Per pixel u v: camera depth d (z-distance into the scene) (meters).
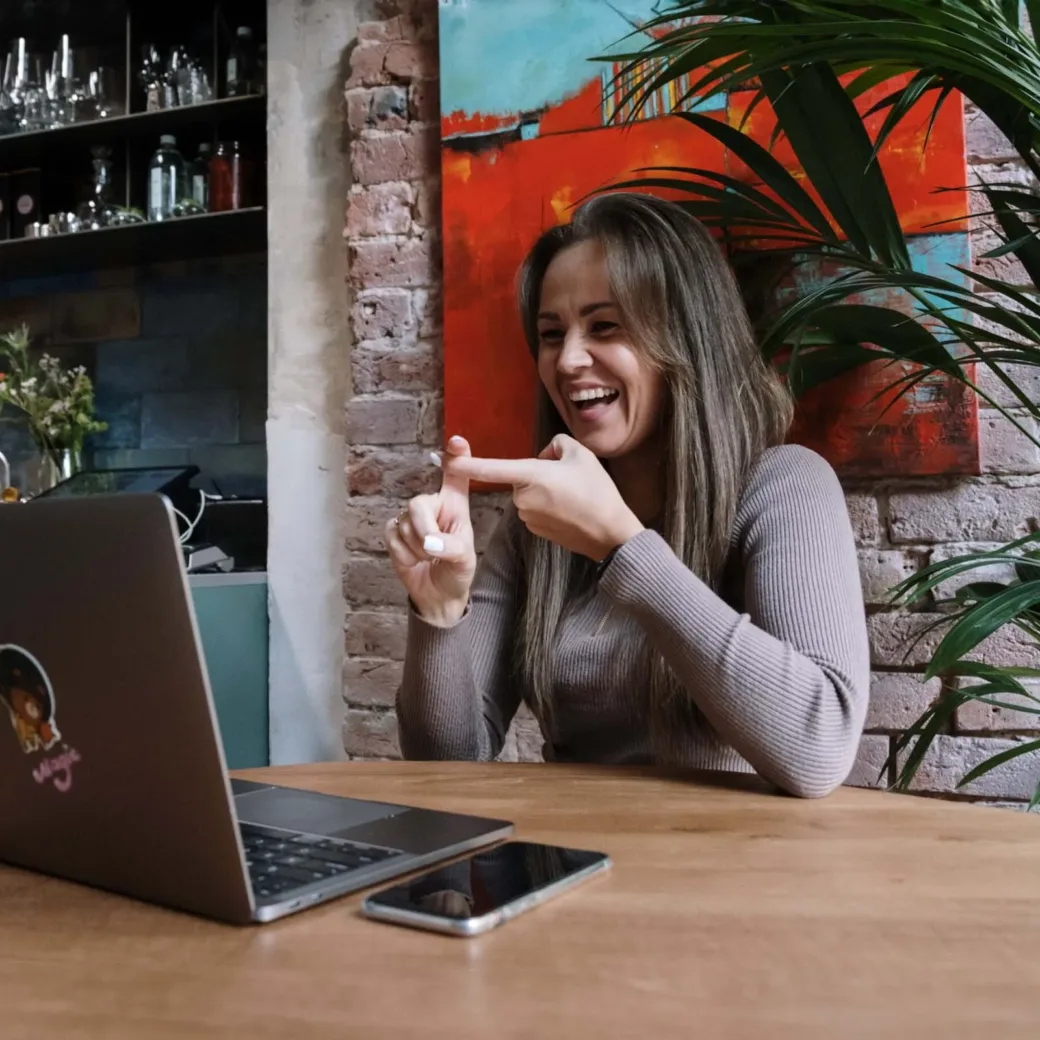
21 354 2.40
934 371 1.38
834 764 0.82
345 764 0.98
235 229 2.14
